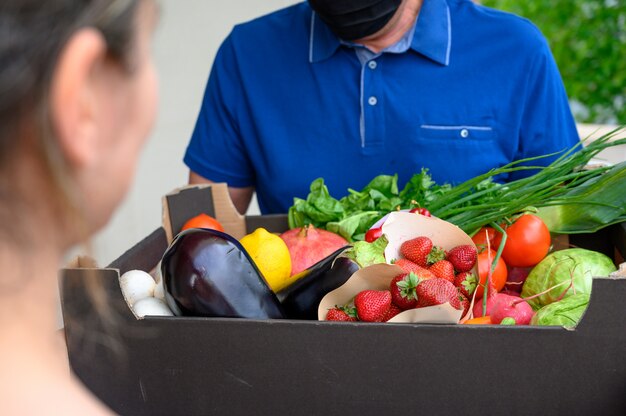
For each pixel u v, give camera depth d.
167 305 1.23
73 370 1.14
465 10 1.85
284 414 1.08
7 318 0.52
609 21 4.01
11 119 0.47
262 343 1.07
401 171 1.88
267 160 1.93
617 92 4.04
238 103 1.95
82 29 0.47
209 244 1.12
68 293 1.12
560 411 1.04
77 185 0.51
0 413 0.51
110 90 0.51
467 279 1.25
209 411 1.11
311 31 1.88
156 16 0.54
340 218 1.54
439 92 1.84
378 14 1.65
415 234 1.31
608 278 1.00
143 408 1.13
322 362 1.06
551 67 1.86
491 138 1.86
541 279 1.37
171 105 3.27
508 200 1.48
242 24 1.99
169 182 3.37
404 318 1.07
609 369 1.02
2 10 0.45
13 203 0.51
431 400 1.05
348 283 1.16
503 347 1.02
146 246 1.43
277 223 1.64
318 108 1.88
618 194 1.44
